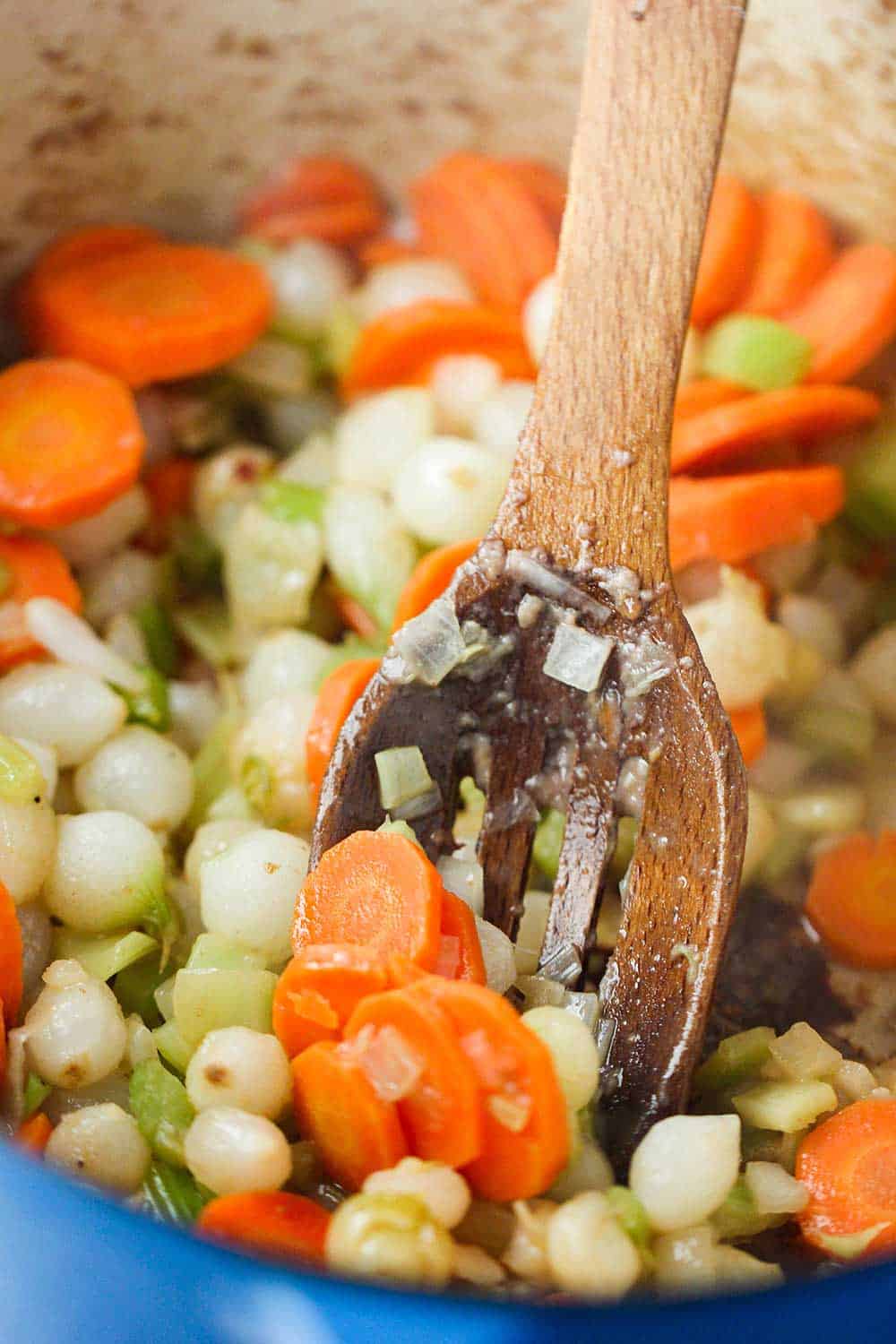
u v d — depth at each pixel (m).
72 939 0.47
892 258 0.54
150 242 0.57
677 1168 0.43
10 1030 0.44
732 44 0.45
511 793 0.46
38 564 0.52
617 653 0.45
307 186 0.58
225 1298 0.38
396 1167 0.42
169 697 0.52
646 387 0.45
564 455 0.45
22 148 0.54
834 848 0.50
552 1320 0.37
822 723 0.52
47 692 0.49
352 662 0.49
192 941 0.47
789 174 0.55
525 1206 0.42
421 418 0.54
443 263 0.58
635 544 0.45
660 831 0.44
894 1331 0.39
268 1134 0.42
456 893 0.45
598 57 0.45
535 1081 0.41
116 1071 0.45
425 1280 0.41
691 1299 0.37
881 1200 0.44
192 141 0.56
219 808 0.50
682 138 0.45
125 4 0.52
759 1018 0.48
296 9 0.54
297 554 0.52
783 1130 0.45
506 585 0.45
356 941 0.44
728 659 0.50
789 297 0.55
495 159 0.57
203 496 0.54
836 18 0.52
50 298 0.55
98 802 0.49
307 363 0.57
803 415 0.53
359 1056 0.42
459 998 0.42
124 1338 0.39
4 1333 0.40
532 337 0.55
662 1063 0.44
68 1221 0.39
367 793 0.45
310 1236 0.42
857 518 0.54
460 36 0.55
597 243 0.45
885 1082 0.47
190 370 0.55
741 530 0.51
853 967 0.49
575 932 0.45
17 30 0.52
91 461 0.52
